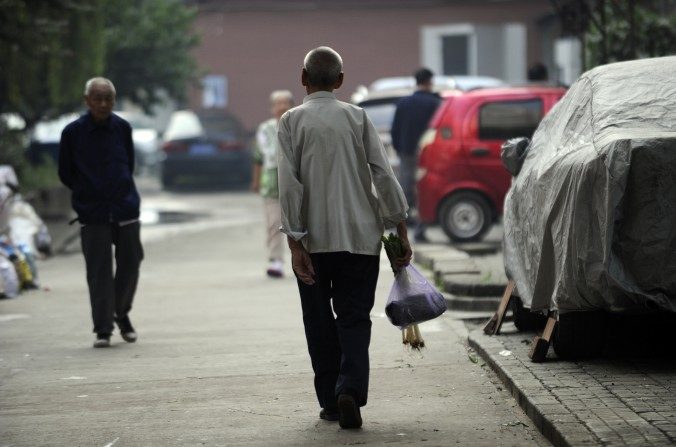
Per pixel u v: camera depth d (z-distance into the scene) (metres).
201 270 34.00
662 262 15.38
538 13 89.12
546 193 16.94
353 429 14.16
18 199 38.06
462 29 89.62
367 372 14.07
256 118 91.44
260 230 47.53
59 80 47.81
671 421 12.98
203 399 16.14
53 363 19.33
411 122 38.72
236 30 90.94
